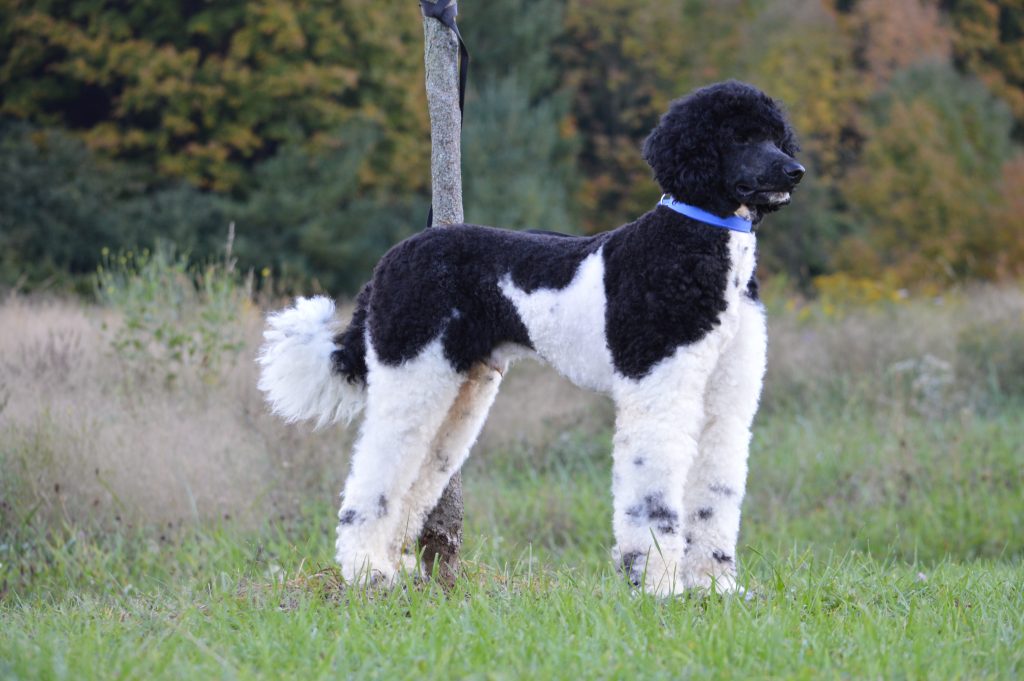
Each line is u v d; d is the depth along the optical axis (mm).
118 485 8281
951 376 12773
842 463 10766
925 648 4633
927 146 24969
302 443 9297
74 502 8102
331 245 21469
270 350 5965
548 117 23891
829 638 4754
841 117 25891
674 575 5184
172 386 9750
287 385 5926
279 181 21516
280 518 8391
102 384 9695
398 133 23438
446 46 6426
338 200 22062
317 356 5898
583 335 5438
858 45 27391
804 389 13117
